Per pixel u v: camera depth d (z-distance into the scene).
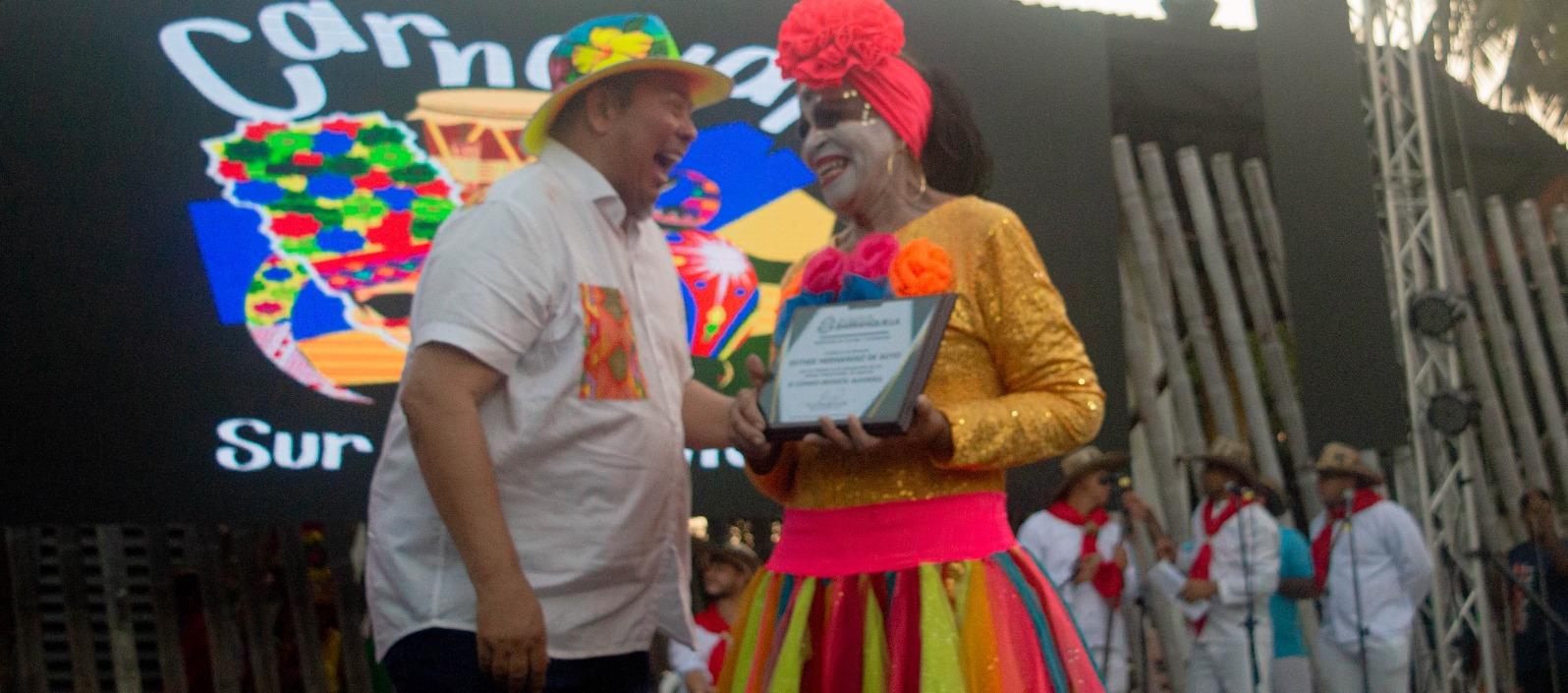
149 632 6.10
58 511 5.54
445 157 5.98
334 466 5.76
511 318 2.13
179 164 5.76
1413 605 6.03
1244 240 7.01
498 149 6.02
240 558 6.05
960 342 2.37
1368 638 6.03
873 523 2.33
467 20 6.05
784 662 2.31
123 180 5.71
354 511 5.76
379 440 5.80
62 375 5.59
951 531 2.32
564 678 2.19
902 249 2.36
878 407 2.20
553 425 2.19
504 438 2.17
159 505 5.61
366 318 5.85
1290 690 6.07
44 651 5.92
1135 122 7.23
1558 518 6.72
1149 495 7.11
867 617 2.30
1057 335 2.36
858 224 2.58
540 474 2.19
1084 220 6.44
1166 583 6.10
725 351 6.12
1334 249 6.25
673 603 2.37
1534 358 6.93
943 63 6.39
